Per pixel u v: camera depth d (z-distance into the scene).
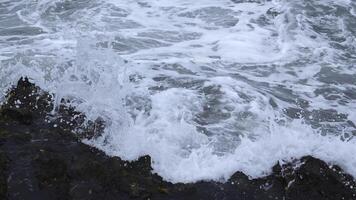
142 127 7.14
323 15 11.65
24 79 7.90
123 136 6.88
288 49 10.09
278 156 6.69
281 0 12.38
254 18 11.51
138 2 12.19
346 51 10.14
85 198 5.79
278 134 7.07
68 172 6.12
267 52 10.01
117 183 6.05
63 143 6.73
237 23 11.23
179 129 7.12
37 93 7.72
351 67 9.49
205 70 9.08
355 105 8.27
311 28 11.05
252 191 6.23
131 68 8.95
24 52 9.34
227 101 8.00
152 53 9.69
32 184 5.93
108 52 8.16
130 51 9.74
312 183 6.27
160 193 6.05
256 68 9.32
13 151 6.42
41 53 9.34
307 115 7.90
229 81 8.67
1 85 7.94
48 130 6.94
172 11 11.80
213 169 6.48
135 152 6.64
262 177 6.47
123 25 10.91
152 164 6.53
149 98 7.94
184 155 6.72
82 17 11.21
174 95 8.09
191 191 6.13
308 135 7.13
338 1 12.30
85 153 6.57
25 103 7.50
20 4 11.87
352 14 11.71
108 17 11.28
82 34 10.34
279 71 9.26
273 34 10.77
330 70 9.34
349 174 6.55
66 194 5.83
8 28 10.64
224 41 10.34
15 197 5.76
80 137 6.89
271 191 6.25
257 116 7.63
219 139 7.05
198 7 12.04
